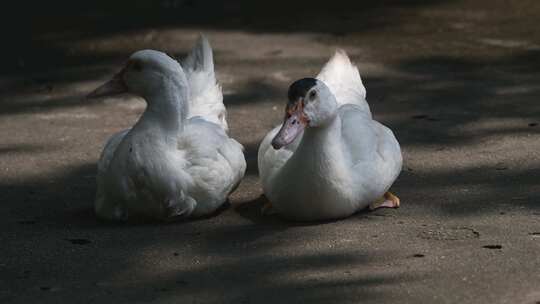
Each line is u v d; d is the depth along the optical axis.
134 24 20.77
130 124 14.88
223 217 11.07
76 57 18.67
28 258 9.93
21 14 21.91
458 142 13.43
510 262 9.34
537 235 10.00
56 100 16.20
